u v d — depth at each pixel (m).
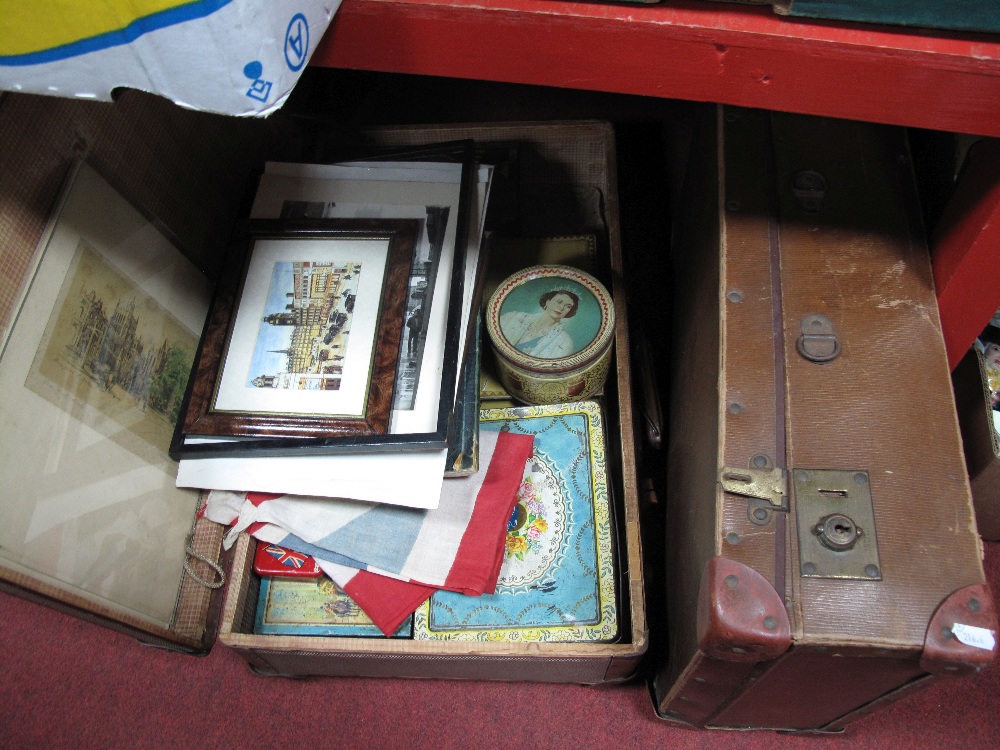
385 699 1.12
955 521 0.72
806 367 0.79
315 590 1.00
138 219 0.90
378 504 0.96
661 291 1.29
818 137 0.91
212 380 0.93
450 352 0.89
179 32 0.50
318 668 1.04
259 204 1.02
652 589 1.10
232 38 0.51
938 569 0.71
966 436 1.02
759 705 0.92
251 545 0.98
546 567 0.98
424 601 0.97
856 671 0.77
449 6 0.61
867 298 0.82
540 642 0.91
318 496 0.94
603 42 0.62
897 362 0.79
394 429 0.88
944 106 0.61
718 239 0.87
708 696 0.91
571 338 0.97
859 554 0.72
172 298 0.97
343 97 1.54
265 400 0.91
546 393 1.01
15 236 0.74
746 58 0.61
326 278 0.96
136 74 0.55
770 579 0.72
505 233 1.23
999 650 1.09
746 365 0.80
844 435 0.76
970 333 0.87
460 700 1.11
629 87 0.66
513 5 0.60
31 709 1.13
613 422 1.09
